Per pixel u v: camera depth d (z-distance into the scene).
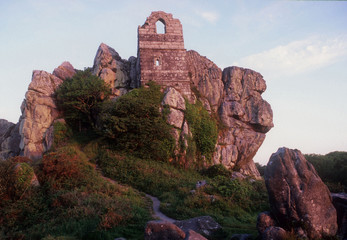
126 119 30.42
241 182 22.41
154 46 39.81
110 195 20.19
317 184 11.16
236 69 43.50
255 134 39.81
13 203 18.00
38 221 16.75
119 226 14.30
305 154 38.62
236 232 13.71
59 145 33.97
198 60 44.12
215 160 36.28
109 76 42.09
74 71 46.00
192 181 26.66
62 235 13.52
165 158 31.38
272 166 11.71
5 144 42.19
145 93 36.06
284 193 11.20
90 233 13.40
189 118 35.06
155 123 31.55
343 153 38.75
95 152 30.89
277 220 11.48
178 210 18.23
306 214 10.87
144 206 19.31
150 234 10.88
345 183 30.92
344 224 11.34
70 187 20.77
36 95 37.16
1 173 19.19
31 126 35.59
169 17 41.66
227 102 41.56
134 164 28.08
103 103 35.12
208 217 14.68
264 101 42.00
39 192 19.50
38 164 22.91
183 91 38.66
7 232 15.46
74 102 35.88
